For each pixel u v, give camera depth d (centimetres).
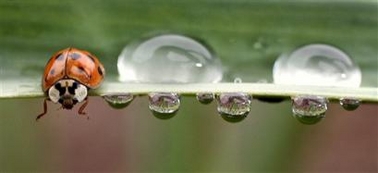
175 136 14
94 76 11
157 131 14
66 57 11
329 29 12
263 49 11
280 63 11
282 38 12
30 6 11
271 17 11
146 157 15
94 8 11
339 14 12
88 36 11
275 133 15
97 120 17
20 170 16
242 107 11
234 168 14
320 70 11
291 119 15
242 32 12
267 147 15
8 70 11
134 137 15
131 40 11
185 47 11
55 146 16
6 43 11
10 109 16
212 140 14
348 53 12
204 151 14
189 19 12
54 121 16
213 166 14
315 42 12
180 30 12
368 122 17
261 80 11
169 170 14
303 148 15
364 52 12
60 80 11
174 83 11
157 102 11
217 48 11
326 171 17
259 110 15
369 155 17
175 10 11
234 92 10
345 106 11
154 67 11
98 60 11
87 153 16
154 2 11
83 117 17
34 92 11
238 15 12
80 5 11
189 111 14
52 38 11
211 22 11
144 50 11
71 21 11
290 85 10
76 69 11
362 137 17
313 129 16
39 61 11
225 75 11
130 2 11
